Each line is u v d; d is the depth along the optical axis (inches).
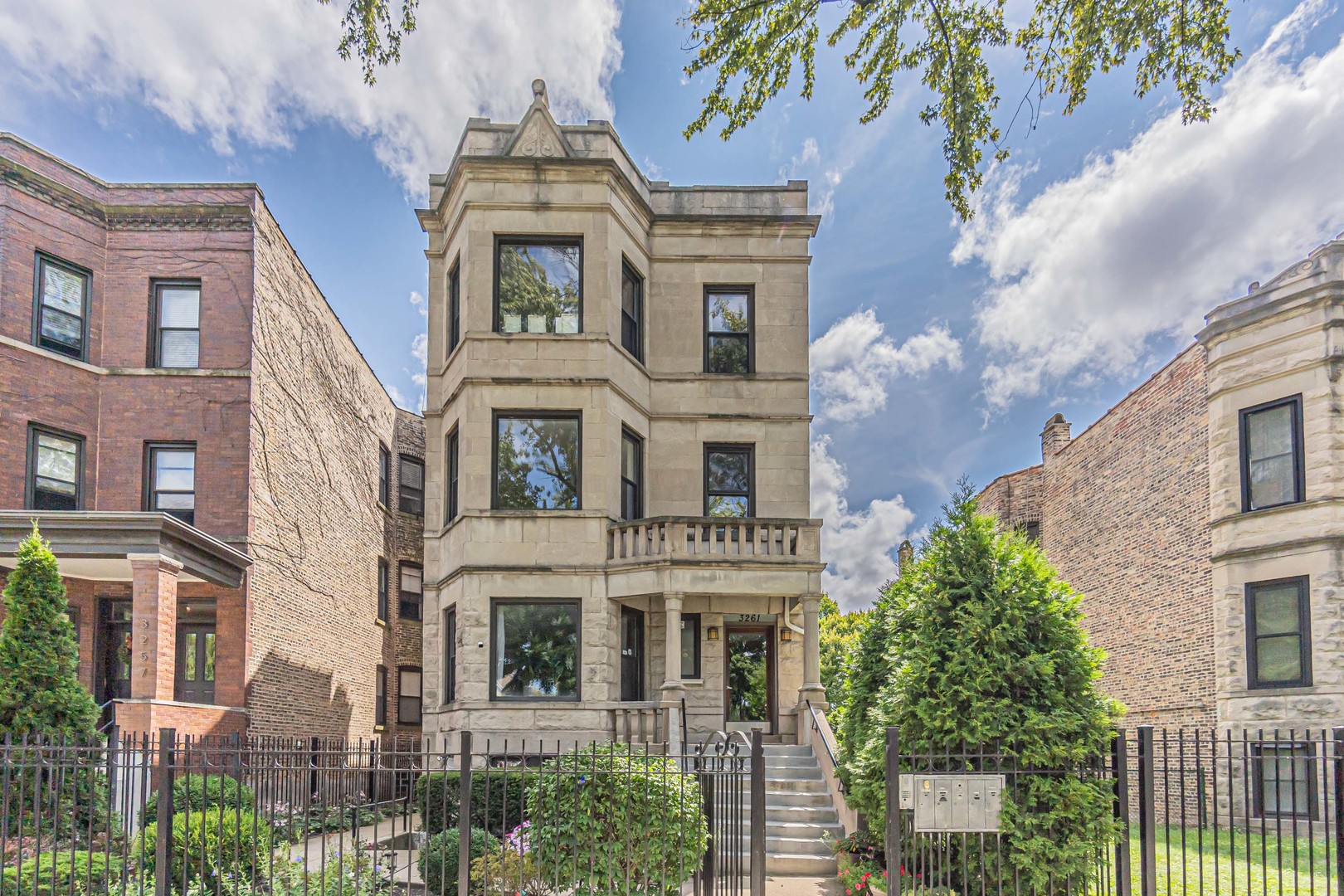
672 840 339.9
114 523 581.6
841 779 457.7
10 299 701.9
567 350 717.3
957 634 348.8
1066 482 981.2
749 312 800.9
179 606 724.0
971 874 336.2
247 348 751.7
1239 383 671.8
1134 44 373.4
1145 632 788.0
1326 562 606.5
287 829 388.5
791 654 751.1
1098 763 339.3
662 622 745.6
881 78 414.3
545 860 342.0
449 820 521.0
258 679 735.1
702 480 773.3
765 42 399.2
